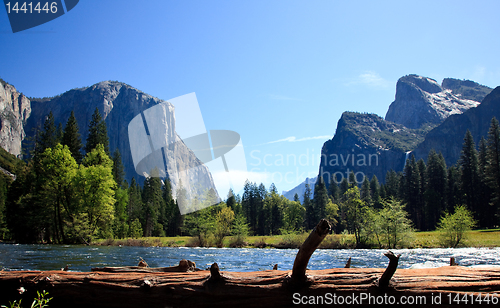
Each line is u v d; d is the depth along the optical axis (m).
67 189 31.73
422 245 32.28
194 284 3.24
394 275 3.07
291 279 3.03
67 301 3.43
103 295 3.34
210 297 3.14
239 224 36.62
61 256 14.94
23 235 36.12
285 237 35.69
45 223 34.22
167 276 3.42
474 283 2.91
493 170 51.06
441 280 2.97
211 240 34.06
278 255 20.94
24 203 34.94
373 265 14.12
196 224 32.38
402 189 74.31
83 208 31.05
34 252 17.53
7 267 9.93
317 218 82.50
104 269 4.02
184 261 4.07
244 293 3.08
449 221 31.31
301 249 2.76
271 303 3.02
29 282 3.52
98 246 27.83
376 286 2.94
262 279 3.16
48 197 31.00
